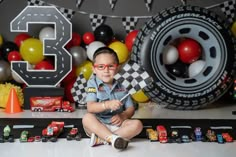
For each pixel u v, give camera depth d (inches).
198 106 127.9
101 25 136.9
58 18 126.6
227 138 105.3
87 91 101.3
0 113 122.0
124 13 148.0
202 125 112.6
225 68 127.5
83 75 132.3
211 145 102.7
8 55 134.6
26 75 127.4
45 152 95.7
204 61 136.0
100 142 100.0
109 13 147.9
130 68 104.7
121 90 102.6
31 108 125.0
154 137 104.7
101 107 97.0
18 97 127.7
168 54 132.6
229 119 116.3
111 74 101.0
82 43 142.9
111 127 101.1
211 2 148.4
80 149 98.0
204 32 127.6
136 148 99.1
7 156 92.6
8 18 146.6
